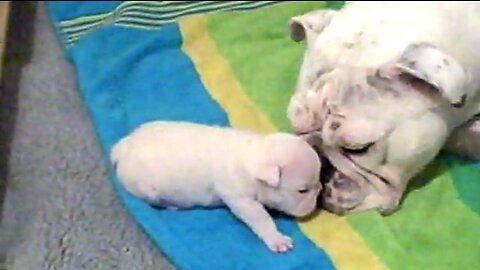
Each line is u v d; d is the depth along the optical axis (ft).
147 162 3.52
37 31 4.60
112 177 3.78
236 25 4.37
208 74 4.17
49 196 3.74
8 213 3.66
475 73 3.44
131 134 3.73
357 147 3.29
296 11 4.45
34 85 4.28
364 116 3.26
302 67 3.52
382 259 3.30
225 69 4.18
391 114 3.25
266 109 3.99
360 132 3.24
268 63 4.20
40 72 4.36
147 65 4.21
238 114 3.97
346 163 3.39
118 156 3.65
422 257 3.33
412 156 3.33
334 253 3.35
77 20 4.52
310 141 3.40
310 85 3.41
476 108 3.53
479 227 3.43
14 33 4.57
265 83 4.10
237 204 3.41
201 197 3.53
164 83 4.13
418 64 3.18
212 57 4.24
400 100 3.25
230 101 4.04
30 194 3.75
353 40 3.40
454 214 3.49
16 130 4.04
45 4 4.73
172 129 3.59
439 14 3.50
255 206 3.40
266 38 4.35
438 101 3.26
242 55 4.24
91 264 3.46
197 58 4.24
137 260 3.47
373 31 3.42
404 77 3.23
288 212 3.44
